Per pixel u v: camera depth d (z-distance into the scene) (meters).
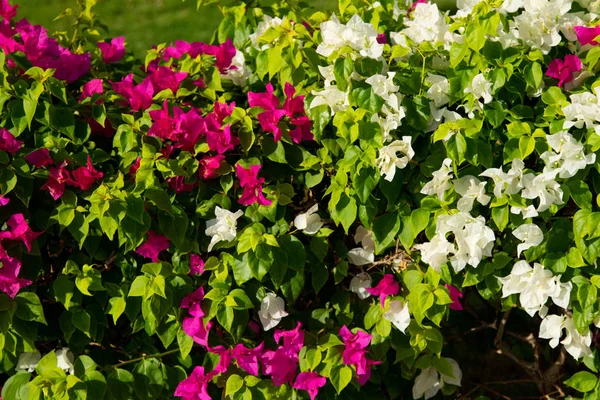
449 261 2.39
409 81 2.35
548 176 2.18
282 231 2.38
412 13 2.71
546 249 2.28
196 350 2.58
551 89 2.32
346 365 2.37
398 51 2.33
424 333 2.43
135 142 2.40
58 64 2.69
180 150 2.48
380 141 2.25
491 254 2.38
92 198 2.23
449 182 2.29
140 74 3.06
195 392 2.37
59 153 2.34
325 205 2.55
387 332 2.41
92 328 2.34
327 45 2.32
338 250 2.51
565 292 2.28
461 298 2.92
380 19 2.76
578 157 2.18
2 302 2.24
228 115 2.42
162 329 2.38
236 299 2.28
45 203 2.39
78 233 2.26
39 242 2.34
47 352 2.48
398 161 2.24
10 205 2.30
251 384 2.35
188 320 2.35
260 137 2.41
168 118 2.37
